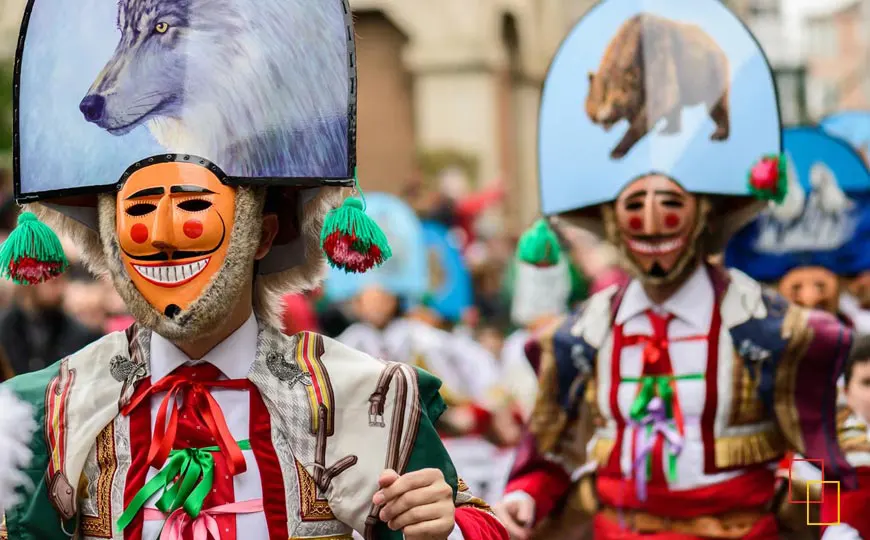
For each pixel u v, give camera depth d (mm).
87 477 2461
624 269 4137
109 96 2475
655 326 4082
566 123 4316
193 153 2436
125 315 6480
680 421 4004
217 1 2482
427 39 17453
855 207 5359
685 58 4207
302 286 2668
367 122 17562
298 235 2635
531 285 8562
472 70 17438
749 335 3986
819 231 5340
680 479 3982
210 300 2406
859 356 4617
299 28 2496
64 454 2453
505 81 18219
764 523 3982
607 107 4242
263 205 2510
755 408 3988
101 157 2467
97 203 2576
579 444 4312
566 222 4426
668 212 4074
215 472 2428
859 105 33125
